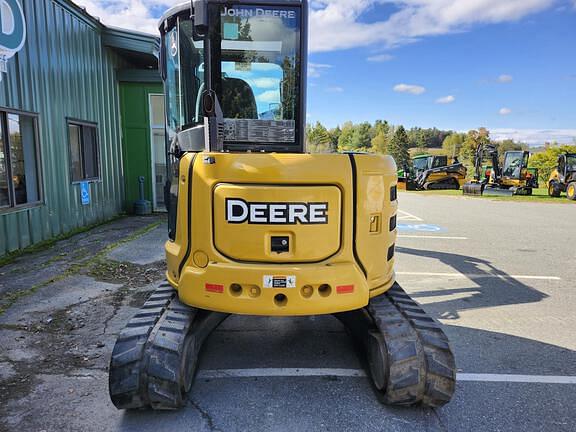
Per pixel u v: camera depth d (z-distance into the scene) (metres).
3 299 5.21
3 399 3.22
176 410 3.13
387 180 3.22
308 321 4.85
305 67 3.36
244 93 3.38
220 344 4.27
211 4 3.24
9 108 7.07
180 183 3.06
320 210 2.85
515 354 4.15
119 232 9.21
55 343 4.14
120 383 2.84
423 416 3.13
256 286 2.83
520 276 6.90
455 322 4.95
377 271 3.16
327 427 2.98
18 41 7.30
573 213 15.43
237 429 2.94
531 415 3.17
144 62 12.52
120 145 11.61
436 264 7.61
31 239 7.74
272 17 3.29
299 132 3.45
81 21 9.55
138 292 5.55
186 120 3.57
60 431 2.88
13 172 7.32
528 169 28.98
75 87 9.30
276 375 3.67
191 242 2.99
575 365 3.95
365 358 3.72
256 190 2.80
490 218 13.82
